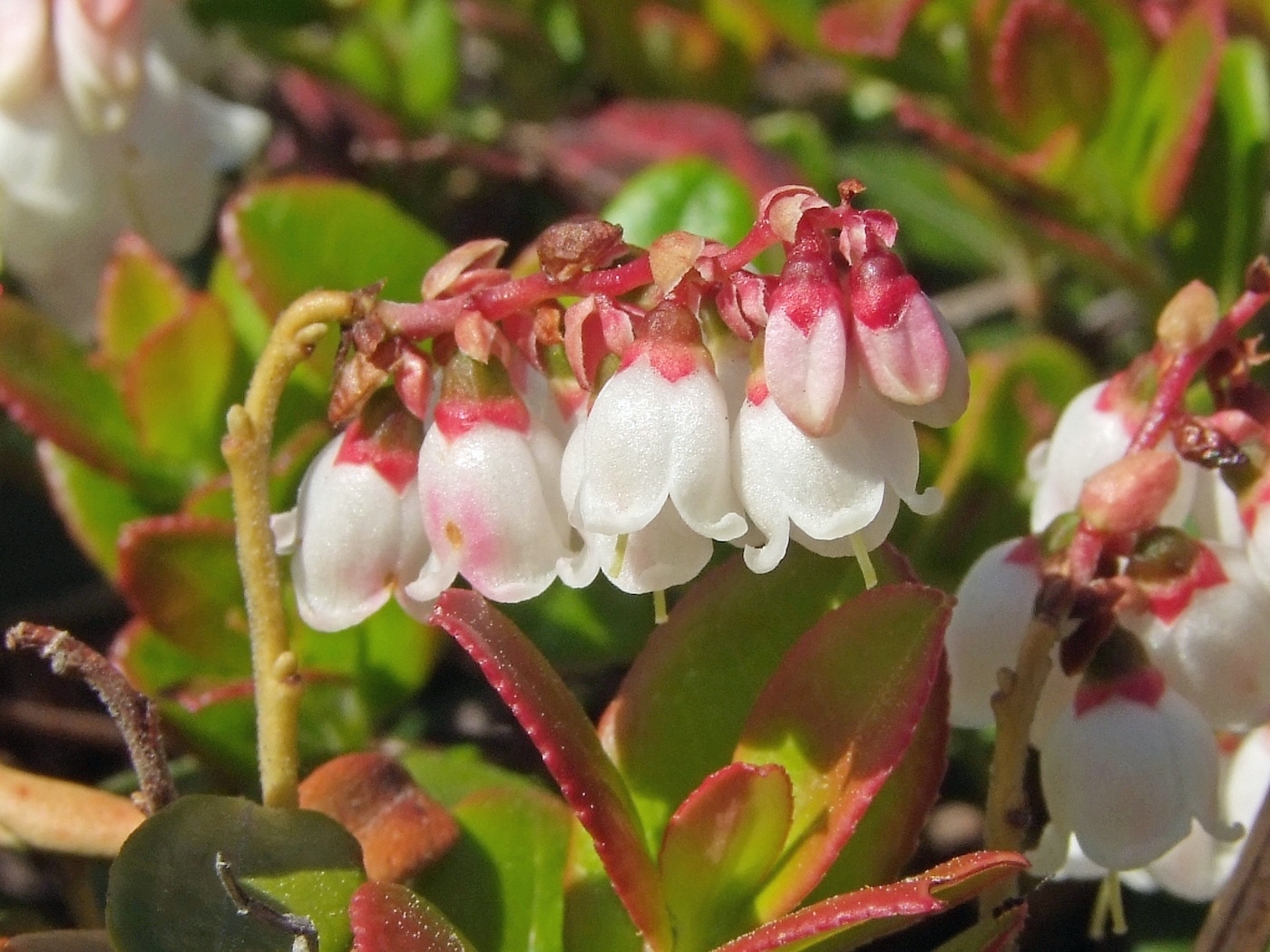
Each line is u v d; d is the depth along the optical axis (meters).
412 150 0.17
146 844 0.10
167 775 0.11
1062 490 0.11
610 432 0.09
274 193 0.13
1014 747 0.10
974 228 0.17
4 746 0.14
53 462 0.13
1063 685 0.11
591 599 0.13
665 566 0.10
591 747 0.10
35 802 0.11
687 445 0.09
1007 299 0.17
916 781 0.10
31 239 0.14
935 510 0.10
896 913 0.09
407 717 0.14
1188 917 0.13
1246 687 0.10
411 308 0.10
